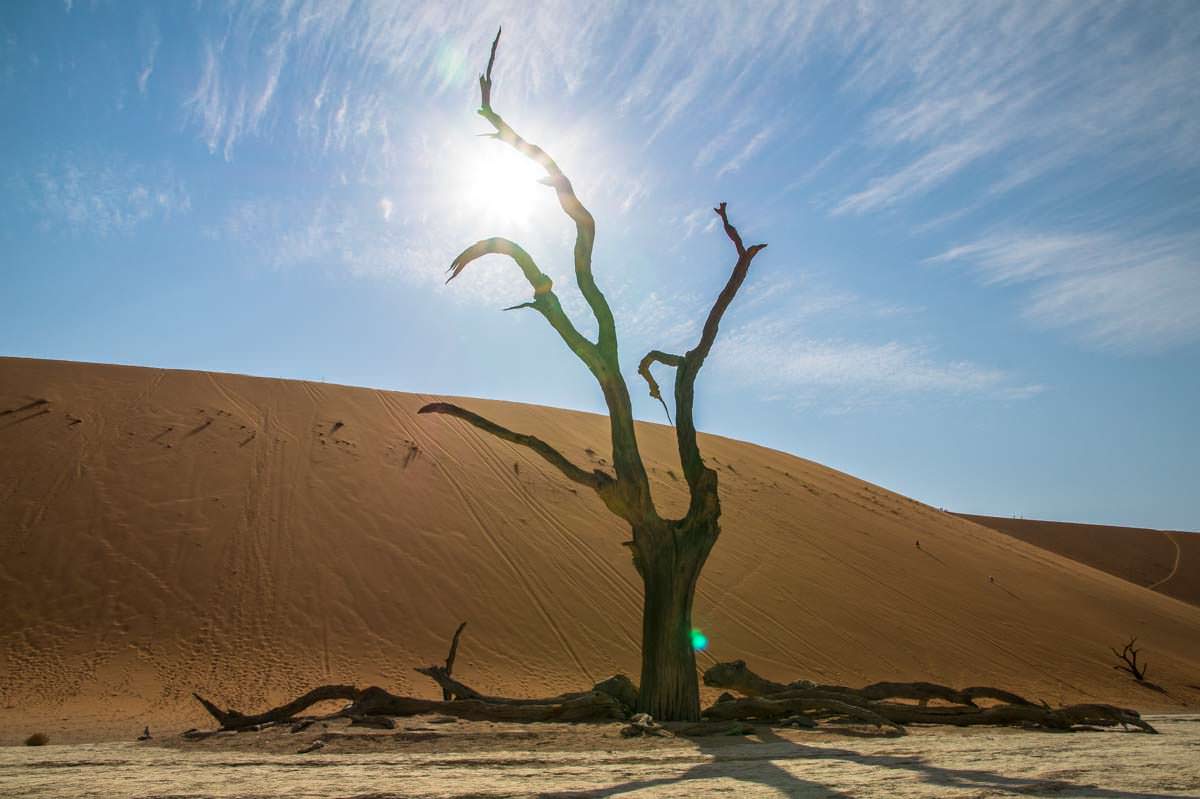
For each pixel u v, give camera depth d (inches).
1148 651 1332.4
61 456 1248.8
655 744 345.7
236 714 458.6
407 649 955.3
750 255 485.4
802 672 1034.7
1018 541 2073.1
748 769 244.1
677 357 503.2
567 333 472.4
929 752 289.3
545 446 471.5
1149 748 301.3
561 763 274.4
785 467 1999.3
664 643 458.3
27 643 872.9
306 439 1438.2
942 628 1250.0
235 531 1133.1
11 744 541.0
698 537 470.3
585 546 1264.8
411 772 247.8
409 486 1343.5
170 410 1465.3
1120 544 3228.3
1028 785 199.5
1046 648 1254.9
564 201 476.4
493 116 466.3
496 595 1098.1
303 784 215.9
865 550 1523.1
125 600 967.0
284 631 954.1
